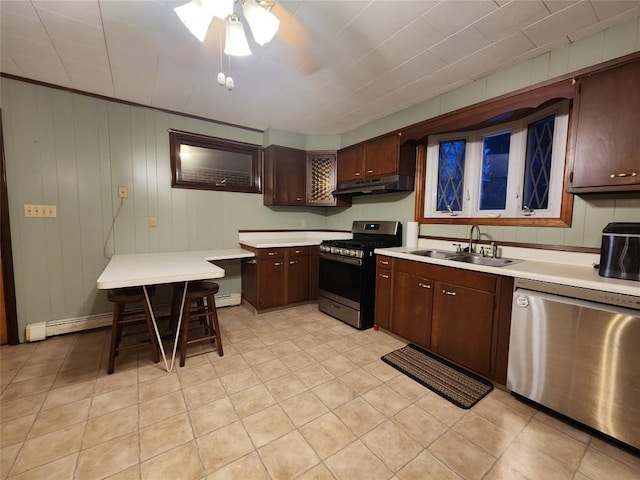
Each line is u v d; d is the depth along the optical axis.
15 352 2.36
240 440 1.46
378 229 3.40
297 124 3.54
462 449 1.42
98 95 2.73
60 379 1.98
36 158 2.51
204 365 2.19
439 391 1.88
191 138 3.28
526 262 2.12
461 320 2.10
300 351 2.43
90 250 2.79
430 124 2.64
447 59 2.08
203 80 2.43
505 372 1.86
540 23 1.69
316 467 1.31
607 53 1.74
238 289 3.74
